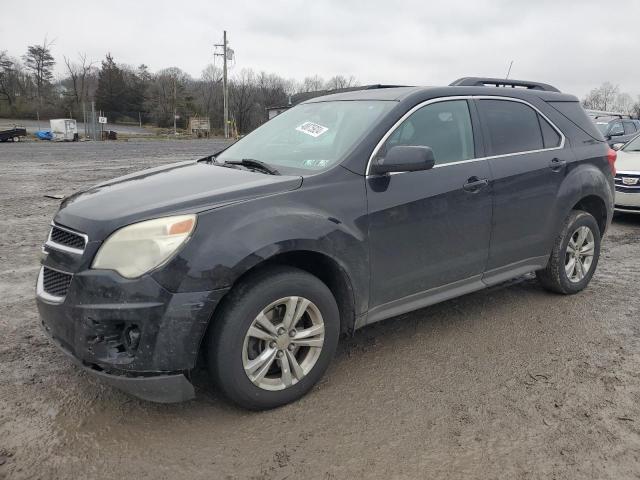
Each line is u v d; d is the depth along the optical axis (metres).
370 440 2.89
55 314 2.95
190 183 3.36
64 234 3.08
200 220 2.87
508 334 4.23
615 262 6.36
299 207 3.16
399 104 3.79
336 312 3.33
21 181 14.20
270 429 2.98
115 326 2.80
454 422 3.06
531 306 4.83
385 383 3.48
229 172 3.61
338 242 3.25
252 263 2.90
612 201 5.25
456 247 3.95
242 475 2.62
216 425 3.02
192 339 2.80
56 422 3.02
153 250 2.77
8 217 9.01
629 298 5.05
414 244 3.68
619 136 15.40
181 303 2.76
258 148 4.16
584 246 5.09
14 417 3.05
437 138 3.92
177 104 81.56
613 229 8.34
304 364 3.28
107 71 89.50
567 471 2.66
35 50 88.94
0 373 3.54
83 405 3.19
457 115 4.10
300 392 3.25
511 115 4.48
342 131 3.76
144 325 2.74
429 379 3.53
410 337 4.18
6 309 4.66
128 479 2.58
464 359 3.82
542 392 3.38
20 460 2.70
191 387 2.89
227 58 62.03
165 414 3.11
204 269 2.79
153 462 2.71
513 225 4.33
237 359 2.96
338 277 3.38
